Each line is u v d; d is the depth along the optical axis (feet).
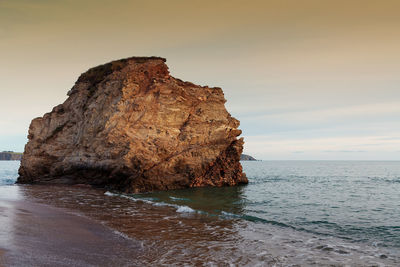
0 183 135.95
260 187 132.36
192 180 122.62
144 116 114.42
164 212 66.74
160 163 113.60
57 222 48.57
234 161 137.18
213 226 54.44
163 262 33.83
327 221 61.98
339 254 39.99
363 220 63.26
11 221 44.68
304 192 117.08
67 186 115.03
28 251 31.17
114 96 116.37
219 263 34.68
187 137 121.70
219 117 132.05
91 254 33.73
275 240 46.26
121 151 108.47
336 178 211.82
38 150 130.93
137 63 123.54
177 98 122.52
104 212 63.46
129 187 105.29
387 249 42.68
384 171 346.95
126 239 42.47
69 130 129.59
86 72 137.80
